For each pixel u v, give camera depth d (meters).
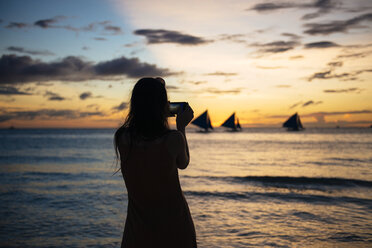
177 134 1.52
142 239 1.53
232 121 121.06
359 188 10.92
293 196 9.04
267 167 19.38
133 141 1.52
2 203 8.16
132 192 1.56
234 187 10.98
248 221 6.23
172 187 1.53
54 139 77.25
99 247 4.86
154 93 1.55
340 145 48.41
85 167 18.33
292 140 70.62
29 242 5.12
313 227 5.77
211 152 34.91
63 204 8.01
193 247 1.60
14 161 22.50
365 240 5.02
